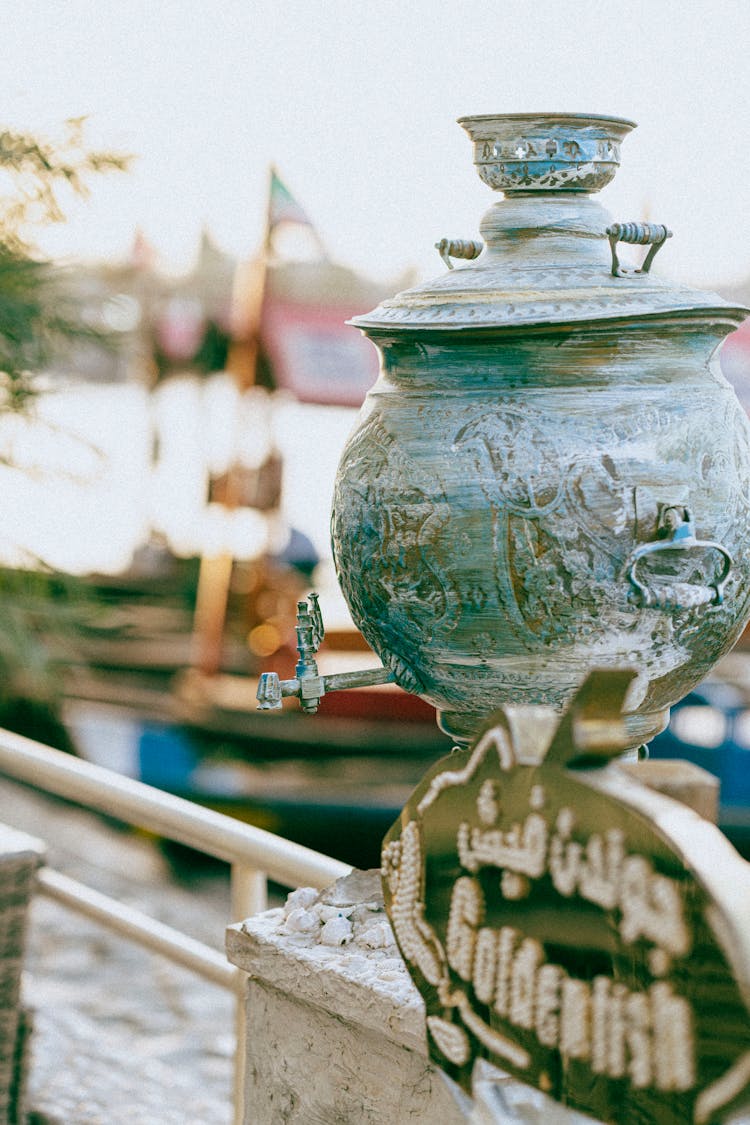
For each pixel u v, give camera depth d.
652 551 1.07
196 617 10.38
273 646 10.04
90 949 4.28
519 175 1.21
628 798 0.73
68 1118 2.62
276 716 8.98
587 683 0.75
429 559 1.15
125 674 9.96
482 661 1.18
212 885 6.94
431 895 0.89
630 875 0.74
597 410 1.11
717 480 1.13
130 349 3.78
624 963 0.75
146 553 13.15
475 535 1.12
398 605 1.19
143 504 13.86
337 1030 1.24
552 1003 0.80
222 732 9.09
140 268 13.09
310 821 8.77
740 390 9.16
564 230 1.21
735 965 0.67
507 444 1.11
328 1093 1.25
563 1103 0.80
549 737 0.81
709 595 1.11
